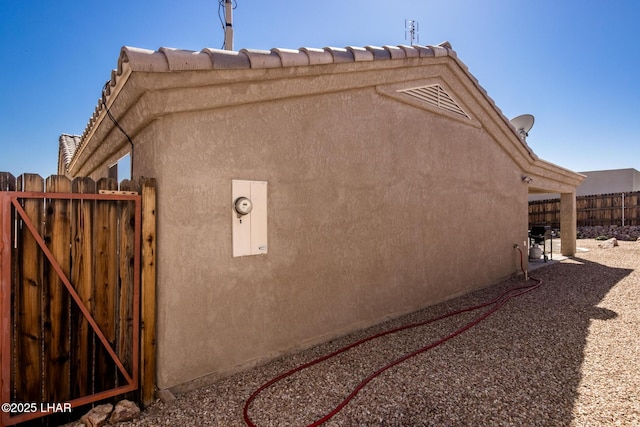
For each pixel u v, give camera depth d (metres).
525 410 3.59
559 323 6.29
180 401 3.79
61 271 3.37
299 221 5.05
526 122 13.10
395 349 5.20
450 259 7.93
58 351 3.37
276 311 4.79
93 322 3.52
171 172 3.87
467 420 3.43
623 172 30.16
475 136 8.81
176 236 3.90
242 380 4.24
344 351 5.10
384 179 6.34
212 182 4.17
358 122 5.88
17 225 3.19
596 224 23.12
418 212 7.06
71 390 3.43
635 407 3.59
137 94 3.75
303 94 5.00
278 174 4.79
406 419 3.46
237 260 4.39
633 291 8.48
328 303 5.45
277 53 4.48
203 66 3.78
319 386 4.12
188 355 4.00
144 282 3.77
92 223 3.55
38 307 3.28
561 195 15.20
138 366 3.77
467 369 4.53
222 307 4.26
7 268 3.11
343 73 5.45
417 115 7.07
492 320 6.52
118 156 6.00
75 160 8.81
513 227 10.53
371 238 6.10
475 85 8.26
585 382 4.14
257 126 4.56
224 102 4.18
